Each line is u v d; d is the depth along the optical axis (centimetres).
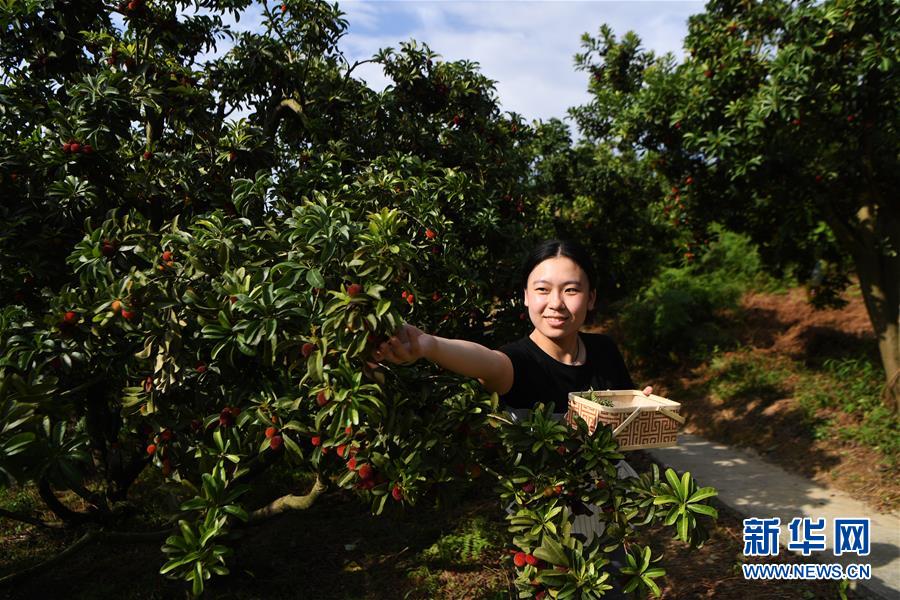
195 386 244
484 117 541
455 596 383
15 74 395
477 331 444
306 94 475
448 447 196
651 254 1041
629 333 1061
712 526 477
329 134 468
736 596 366
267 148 386
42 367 247
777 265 948
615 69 973
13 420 159
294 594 388
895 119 588
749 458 638
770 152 601
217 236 240
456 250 407
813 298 891
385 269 174
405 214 352
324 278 188
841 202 696
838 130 612
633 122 682
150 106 338
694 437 738
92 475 553
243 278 208
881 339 657
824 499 511
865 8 489
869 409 652
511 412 197
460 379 199
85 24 406
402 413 188
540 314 199
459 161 515
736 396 802
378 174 390
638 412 182
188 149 388
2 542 455
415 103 534
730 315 1105
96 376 286
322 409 183
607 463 177
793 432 660
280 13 479
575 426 191
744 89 608
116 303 222
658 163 718
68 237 341
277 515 378
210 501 191
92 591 384
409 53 518
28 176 336
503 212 520
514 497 190
